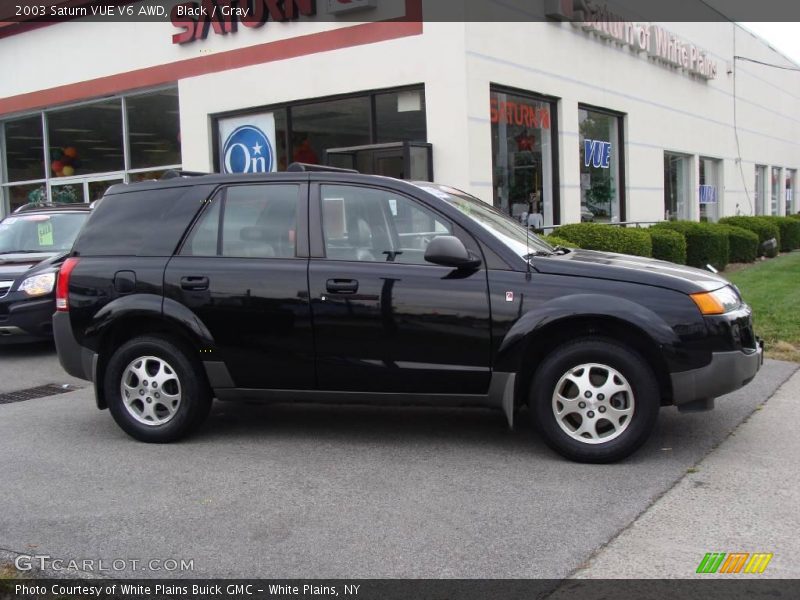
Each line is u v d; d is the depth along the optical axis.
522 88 12.60
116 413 5.83
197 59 14.38
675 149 19.30
